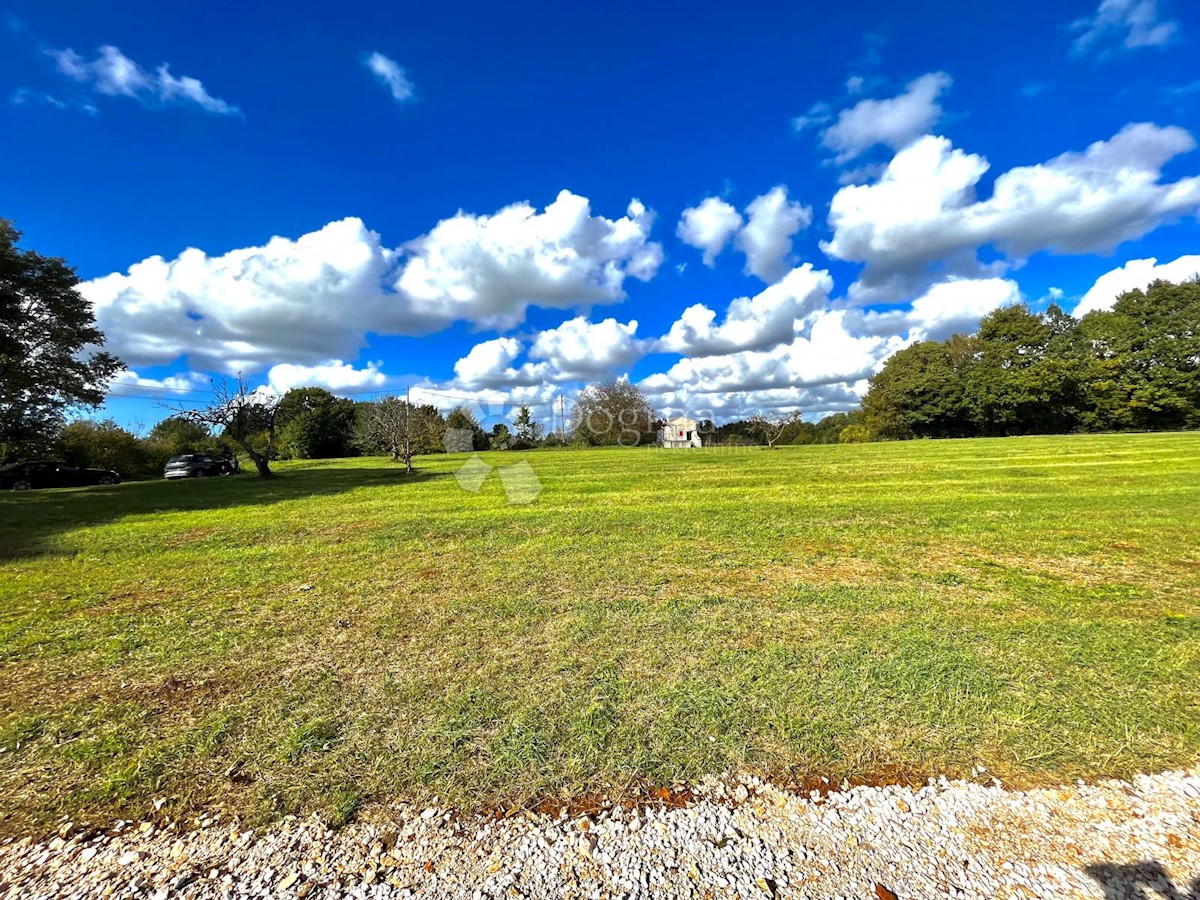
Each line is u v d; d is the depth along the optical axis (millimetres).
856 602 4273
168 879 1701
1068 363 38594
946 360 46906
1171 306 37562
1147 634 3518
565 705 2709
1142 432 34438
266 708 2770
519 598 4574
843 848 1776
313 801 2045
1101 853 1738
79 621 4254
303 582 5309
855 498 10109
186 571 5891
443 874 1697
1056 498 9398
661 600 4422
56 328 19344
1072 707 2596
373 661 3354
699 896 1603
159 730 2578
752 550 6137
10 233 17734
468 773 2178
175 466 24547
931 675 2936
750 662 3168
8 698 2953
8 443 21516
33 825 1963
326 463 31797
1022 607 4109
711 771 2168
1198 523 7059
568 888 1640
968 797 2002
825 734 2396
